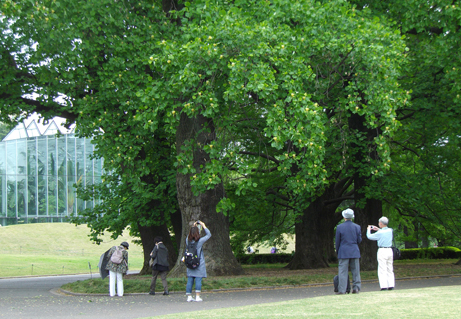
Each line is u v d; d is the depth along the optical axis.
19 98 15.92
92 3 14.15
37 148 54.75
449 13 14.08
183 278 13.73
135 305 10.13
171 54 12.04
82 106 14.74
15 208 53.50
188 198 15.74
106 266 12.39
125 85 14.48
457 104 15.36
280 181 23.02
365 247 18.17
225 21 11.66
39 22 13.24
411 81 17.36
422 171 18.20
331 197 24.14
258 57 11.94
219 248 15.94
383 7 15.98
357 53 12.84
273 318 6.05
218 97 12.40
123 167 16.02
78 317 8.30
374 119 12.73
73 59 13.98
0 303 11.16
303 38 12.40
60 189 55.50
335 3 13.46
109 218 18.12
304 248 22.36
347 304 7.10
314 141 11.91
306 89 13.49
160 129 17.67
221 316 6.51
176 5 16.25
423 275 15.67
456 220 21.22
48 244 50.00
